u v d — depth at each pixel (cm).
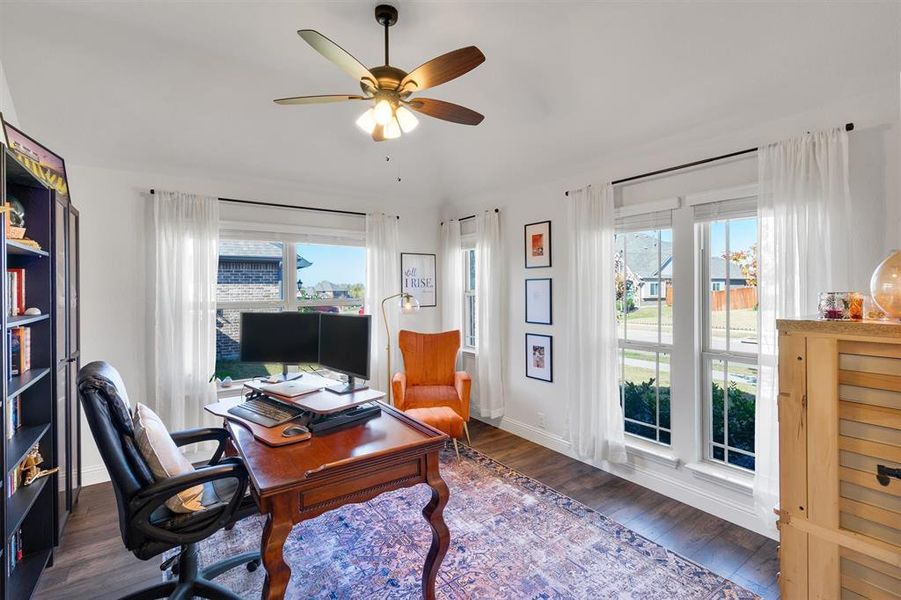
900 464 117
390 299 445
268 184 386
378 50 233
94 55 238
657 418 309
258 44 235
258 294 396
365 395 222
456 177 423
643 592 199
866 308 152
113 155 310
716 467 274
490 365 421
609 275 312
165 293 330
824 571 132
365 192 434
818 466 132
